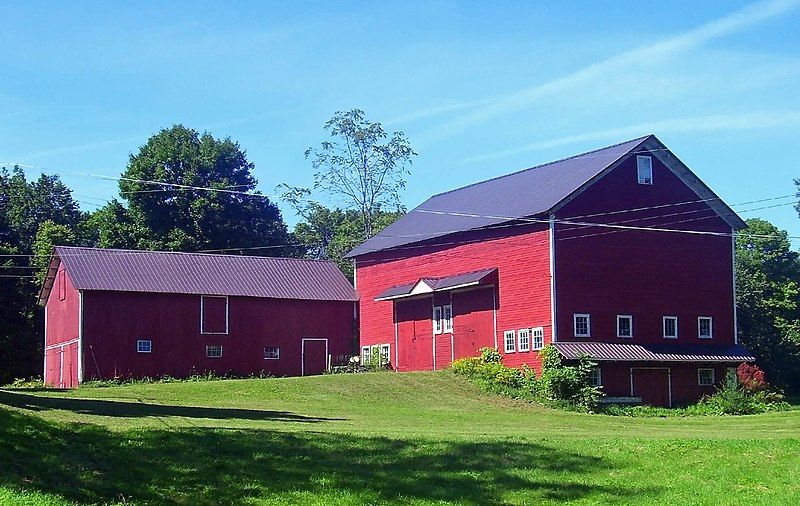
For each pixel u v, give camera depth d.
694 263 49.47
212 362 55.75
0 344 71.19
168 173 80.56
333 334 60.19
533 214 46.06
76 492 16.28
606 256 46.91
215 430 21.92
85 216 89.56
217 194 81.19
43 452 18.00
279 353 58.06
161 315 54.66
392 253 58.59
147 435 20.42
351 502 17.50
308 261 63.22
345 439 22.25
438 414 36.62
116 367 52.94
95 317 52.88
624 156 47.84
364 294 61.06
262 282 59.03
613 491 19.41
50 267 58.78
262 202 85.06
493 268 49.47
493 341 49.00
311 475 18.92
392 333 57.75
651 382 47.03
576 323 45.56
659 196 48.97
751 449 23.17
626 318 46.91
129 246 78.88
